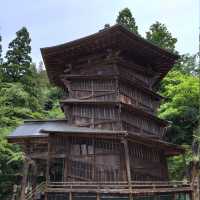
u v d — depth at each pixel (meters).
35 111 53.66
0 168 41.56
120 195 28.61
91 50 34.66
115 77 33.41
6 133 41.09
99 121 32.62
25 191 32.06
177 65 58.69
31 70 59.34
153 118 35.25
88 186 28.80
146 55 36.03
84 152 30.97
